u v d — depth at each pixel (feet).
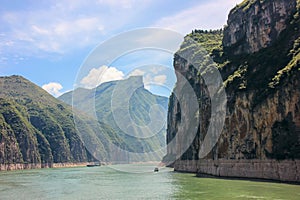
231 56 336.08
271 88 244.42
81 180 264.72
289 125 225.76
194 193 169.99
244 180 235.61
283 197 149.18
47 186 224.53
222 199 147.84
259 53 291.99
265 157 237.45
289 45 264.52
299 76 224.74
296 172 210.79
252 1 324.80
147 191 182.80
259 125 248.73
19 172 462.60
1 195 184.14
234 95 282.36
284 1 283.79
